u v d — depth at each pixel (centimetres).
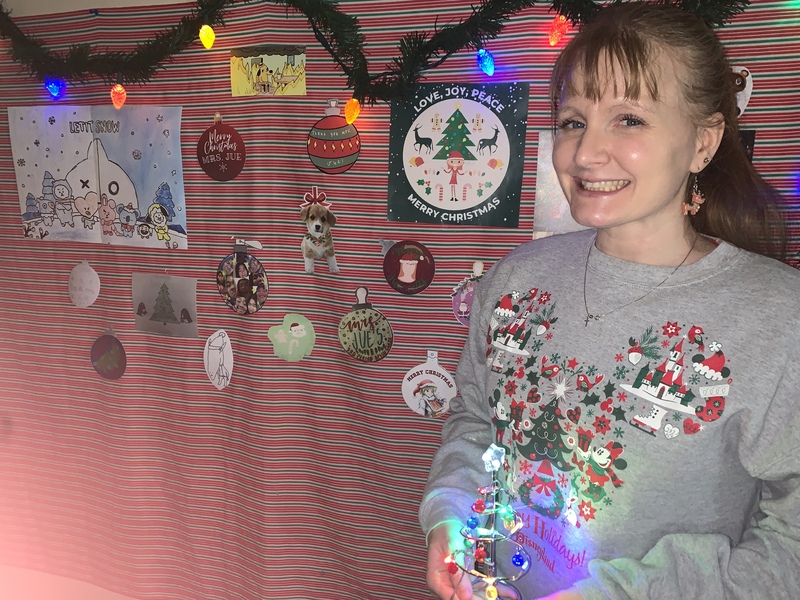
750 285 72
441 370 135
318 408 147
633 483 74
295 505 154
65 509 185
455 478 93
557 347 81
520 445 85
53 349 173
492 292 96
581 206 74
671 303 75
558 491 81
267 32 129
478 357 101
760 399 68
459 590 78
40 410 180
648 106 69
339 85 128
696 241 80
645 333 75
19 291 172
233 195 141
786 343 67
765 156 107
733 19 104
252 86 133
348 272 137
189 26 131
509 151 121
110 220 156
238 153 138
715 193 83
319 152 132
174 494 168
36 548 191
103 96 149
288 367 146
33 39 147
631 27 70
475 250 128
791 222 107
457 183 126
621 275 79
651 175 71
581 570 80
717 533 74
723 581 67
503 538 80
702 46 70
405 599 150
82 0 142
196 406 159
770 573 67
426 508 92
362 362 140
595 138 72
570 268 86
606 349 77
